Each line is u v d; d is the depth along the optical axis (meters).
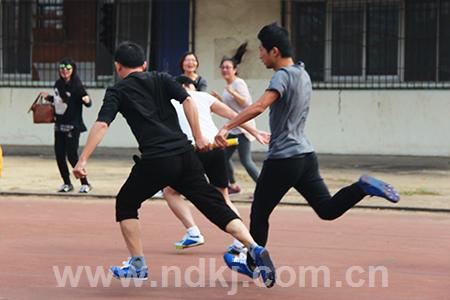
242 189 17.44
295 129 9.02
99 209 15.20
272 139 9.06
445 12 22.88
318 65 23.89
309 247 11.82
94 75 24.97
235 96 14.79
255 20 24.03
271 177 9.05
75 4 25.02
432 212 14.98
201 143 9.23
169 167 8.86
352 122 23.56
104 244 11.96
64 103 16.55
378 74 23.47
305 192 9.15
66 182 16.94
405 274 10.15
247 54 24.05
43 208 15.28
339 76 23.73
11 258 10.99
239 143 15.61
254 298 8.94
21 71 25.38
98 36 24.94
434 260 10.99
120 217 9.20
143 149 8.95
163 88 9.17
